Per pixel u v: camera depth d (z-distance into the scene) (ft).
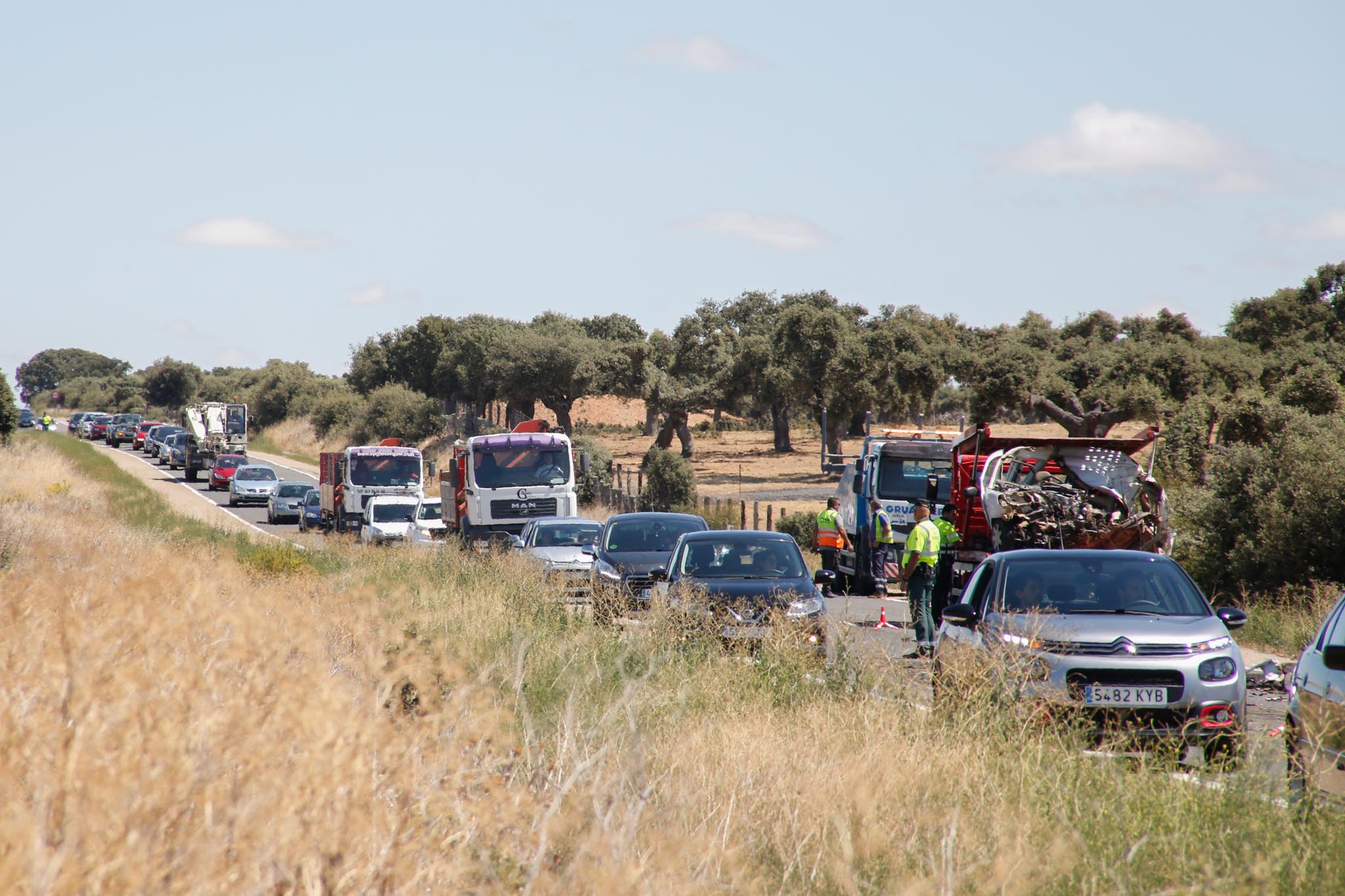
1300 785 67.41
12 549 130.41
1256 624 173.06
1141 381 417.69
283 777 33.91
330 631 59.77
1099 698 85.40
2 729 34.14
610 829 40.68
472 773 42.50
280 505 465.06
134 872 28.07
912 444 230.89
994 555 106.32
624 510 430.61
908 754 67.51
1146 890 49.24
